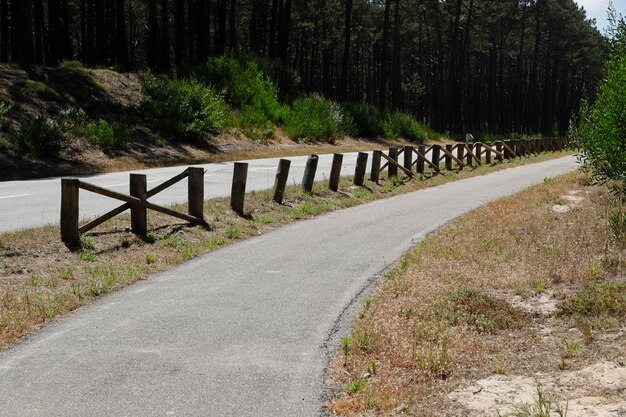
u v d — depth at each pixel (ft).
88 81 94.73
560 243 32.04
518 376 17.08
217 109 99.96
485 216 42.06
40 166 64.75
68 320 21.62
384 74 164.55
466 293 24.18
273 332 20.70
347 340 19.47
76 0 181.57
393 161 64.03
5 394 15.69
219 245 34.42
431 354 17.92
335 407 15.26
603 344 18.90
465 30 200.85
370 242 35.65
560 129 310.04
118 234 32.55
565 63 311.47
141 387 16.19
